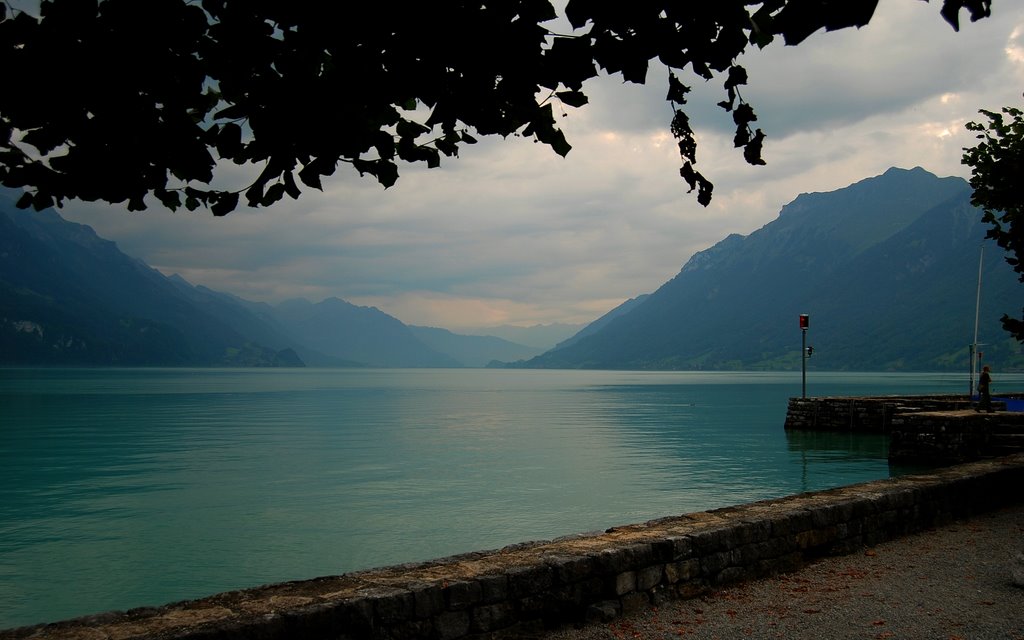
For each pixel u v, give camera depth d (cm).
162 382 13888
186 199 366
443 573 663
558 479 2545
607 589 729
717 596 794
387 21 286
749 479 2528
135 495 2281
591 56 304
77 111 296
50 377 16138
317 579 643
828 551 970
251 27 295
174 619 539
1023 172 1248
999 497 1352
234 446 3638
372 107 320
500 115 323
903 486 1158
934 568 891
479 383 17738
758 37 299
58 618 1210
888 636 642
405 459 3130
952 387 12756
